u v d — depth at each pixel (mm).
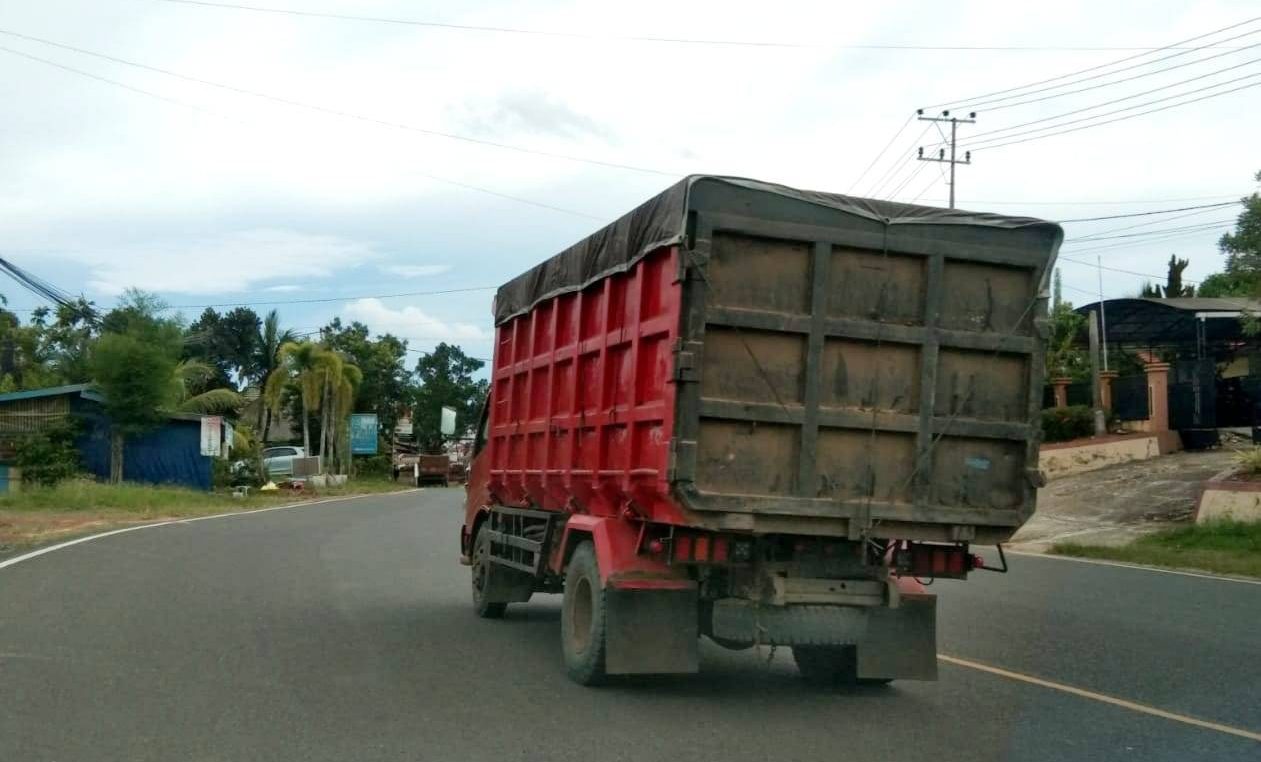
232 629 10508
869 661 8094
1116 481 30172
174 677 8375
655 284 7637
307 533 22250
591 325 9000
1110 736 7145
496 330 12086
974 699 8250
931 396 7602
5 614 10883
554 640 10508
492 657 9562
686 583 8023
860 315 7516
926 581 8984
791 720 7504
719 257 7246
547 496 10125
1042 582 16281
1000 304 7805
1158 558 19516
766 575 7629
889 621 8164
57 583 13211
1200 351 36094
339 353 57375
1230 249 25109
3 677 8227
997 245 7758
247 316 71500
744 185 7238
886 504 7465
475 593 12180
